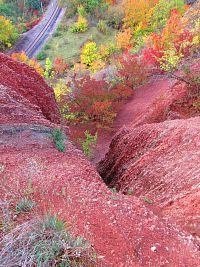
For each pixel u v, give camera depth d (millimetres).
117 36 54250
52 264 5031
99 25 67938
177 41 27750
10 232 5309
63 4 78750
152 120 22641
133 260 6059
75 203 7129
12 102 13633
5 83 16172
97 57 49594
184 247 6766
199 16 33312
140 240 6570
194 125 14719
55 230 5441
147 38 40438
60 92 28984
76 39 66750
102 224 6660
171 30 29359
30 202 6672
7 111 12750
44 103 17609
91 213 6902
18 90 16594
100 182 8820
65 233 5484
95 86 28406
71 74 45281
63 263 5094
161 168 12781
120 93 30641
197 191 9867
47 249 5113
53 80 44781
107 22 70188
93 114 27516
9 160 8914
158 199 11016
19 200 6719
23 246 5023
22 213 6332
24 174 8062
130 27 57969
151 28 53281
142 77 32500
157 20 54094
